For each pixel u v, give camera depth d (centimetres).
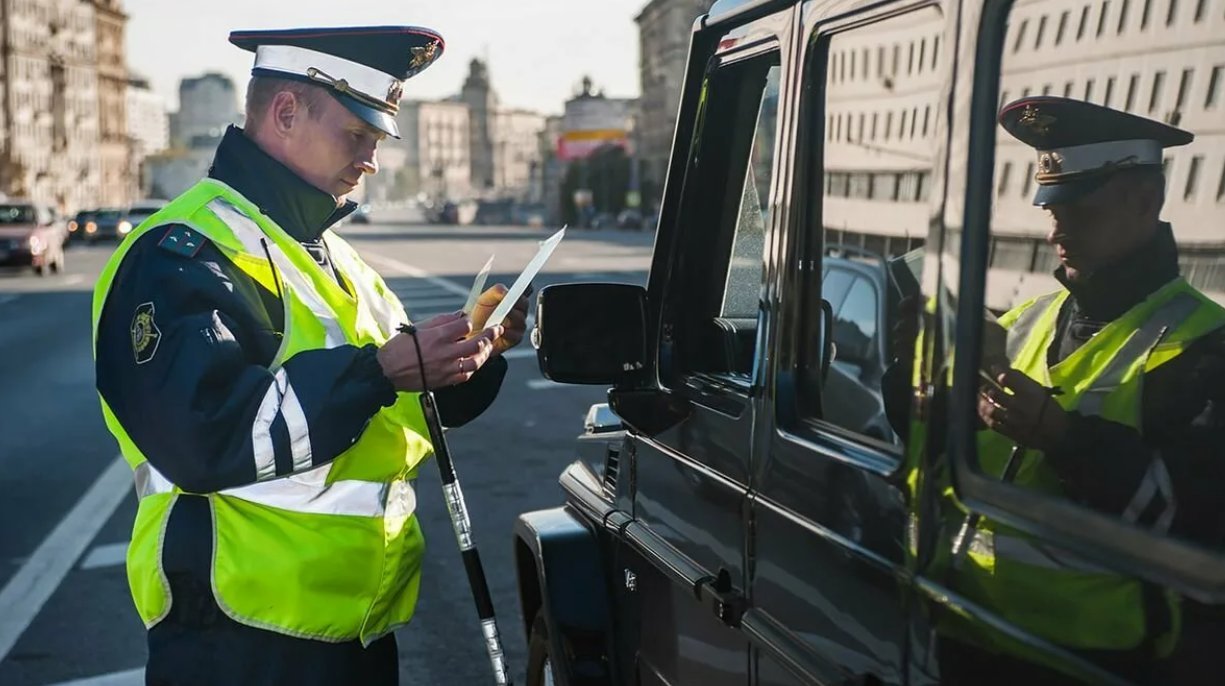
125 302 209
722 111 247
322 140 225
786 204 206
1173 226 144
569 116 13838
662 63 9106
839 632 178
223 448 200
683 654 245
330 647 224
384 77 227
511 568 581
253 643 218
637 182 9388
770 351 206
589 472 318
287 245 221
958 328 155
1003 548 145
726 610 213
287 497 220
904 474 164
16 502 720
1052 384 153
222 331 204
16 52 11750
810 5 200
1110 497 144
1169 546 124
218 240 213
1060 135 151
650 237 6206
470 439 887
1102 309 153
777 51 220
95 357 215
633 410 257
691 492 237
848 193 188
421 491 730
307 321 217
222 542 217
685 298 258
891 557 166
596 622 294
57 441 909
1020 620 141
